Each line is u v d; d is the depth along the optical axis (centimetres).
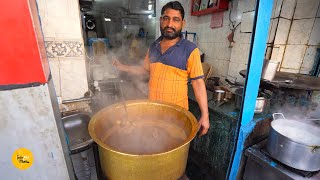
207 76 264
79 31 144
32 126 53
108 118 94
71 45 143
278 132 119
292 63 222
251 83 135
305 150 107
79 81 153
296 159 111
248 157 147
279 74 190
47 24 133
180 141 90
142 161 65
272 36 219
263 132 160
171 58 150
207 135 198
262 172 137
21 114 50
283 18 212
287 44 224
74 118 125
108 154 68
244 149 150
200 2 321
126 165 66
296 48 216
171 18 144
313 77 177
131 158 64
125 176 69
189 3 357
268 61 154
